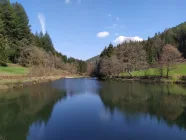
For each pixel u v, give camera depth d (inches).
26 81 2645.2
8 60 3629.4
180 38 6343.5
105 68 4985.2
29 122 1048.2
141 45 5949.8
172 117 1148.5
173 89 2326.5
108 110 1307.8
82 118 1125.1
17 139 828.0
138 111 1279.5
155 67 4318.4
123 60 5093.5
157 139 840.3
